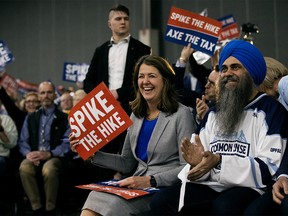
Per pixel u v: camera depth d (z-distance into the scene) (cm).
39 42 1220
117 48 508
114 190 323
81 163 574
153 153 348
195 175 288
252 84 301
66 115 596
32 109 656
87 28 1159
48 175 554
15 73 1251
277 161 282
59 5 1195
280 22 866
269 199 270
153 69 352
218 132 301
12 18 1253
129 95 482
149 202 326
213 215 277
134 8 1092
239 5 920
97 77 516
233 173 284
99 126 341
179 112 349
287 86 295
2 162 589
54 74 1202
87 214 327
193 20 470
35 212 566
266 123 291
